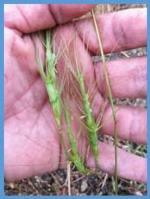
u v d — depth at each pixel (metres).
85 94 0.10
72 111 0.10
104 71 0.10
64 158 0.11
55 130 0.11
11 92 0.11
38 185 0.13
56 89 0.10
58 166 0.11
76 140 0.11
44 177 0.13
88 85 0.10
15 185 0.13
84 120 0.10
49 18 0.10
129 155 0.11
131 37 0.10
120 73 0.10
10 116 0.11
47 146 0.11
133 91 0.11
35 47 0.10
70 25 0.10
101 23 0.10
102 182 0.13
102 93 0.11
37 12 0.10
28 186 0.13
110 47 0.10
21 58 0.10
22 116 0.11
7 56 0.10
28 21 0.10
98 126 0.11
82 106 0.10
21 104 0.11
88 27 0.10
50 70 0.10
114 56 0.12
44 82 0.10
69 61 0.10
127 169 0.11
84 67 0.10
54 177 0.13
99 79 0.11
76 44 0.10
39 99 0.11
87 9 0.10
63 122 0.10
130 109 0.11
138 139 0.11
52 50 0.10
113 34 0.10
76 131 0.11
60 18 0.10
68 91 0.10
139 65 0.10
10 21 0.10
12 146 0.11
